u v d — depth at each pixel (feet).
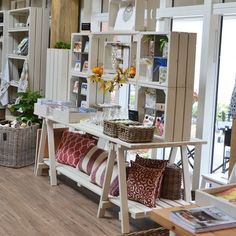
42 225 12.53
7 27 23.95
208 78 14.29
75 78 17.31
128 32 13.83
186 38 12.37
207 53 14.21
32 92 20.30
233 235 7.04
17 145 18.39
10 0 27.48
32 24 21.12
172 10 15.61
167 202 12.57
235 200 8.23
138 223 13.01
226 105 14.32
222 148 14.67
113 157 12.66
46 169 17.58
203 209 7.87
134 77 13.76
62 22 19.75
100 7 19.77
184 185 12.96
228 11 13.66
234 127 12.12
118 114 14.35
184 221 7.28
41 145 17.06
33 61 21.38
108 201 13.11
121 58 14.83
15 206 13.91
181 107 12.60
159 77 12.78
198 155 14.62
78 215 13.39
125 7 14.87
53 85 18.92
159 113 13.38
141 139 11.95
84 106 16.21
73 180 15.78
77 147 16.20
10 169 18.29
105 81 14.37
